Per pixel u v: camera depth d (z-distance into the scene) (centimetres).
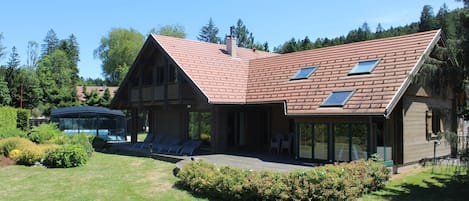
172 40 2122
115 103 2484
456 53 992
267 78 1931
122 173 1385
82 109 3278
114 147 2244
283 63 1991
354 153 1373
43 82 4809
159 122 2352
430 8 3369
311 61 1836
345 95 1434
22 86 4422
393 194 996
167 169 1465
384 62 1478
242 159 1605
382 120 1352
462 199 946
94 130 3303
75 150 1571
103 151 2247
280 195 854
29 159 1587
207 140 1969
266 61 2139
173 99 1959
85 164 1614
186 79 1833
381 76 1406
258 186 881
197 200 960
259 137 2038
